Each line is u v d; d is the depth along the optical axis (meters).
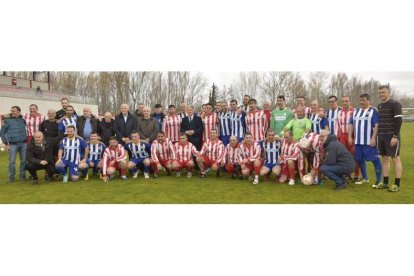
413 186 7.04
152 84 42.59
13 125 7.85
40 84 34.09
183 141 8.13
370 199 6.00
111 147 7.90
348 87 49.47
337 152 6.73
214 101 42.53
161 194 6.45
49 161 7.72
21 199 6.12
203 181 7.71
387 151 6.52
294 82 42.31
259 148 7.63
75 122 8.59
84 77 46.62
